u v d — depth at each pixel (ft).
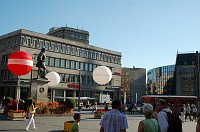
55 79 101.86
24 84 218.38
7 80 228.22
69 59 264.11
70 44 265.75
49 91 245.86
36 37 234.99
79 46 274.77
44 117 88.43
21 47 224.12
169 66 447.83
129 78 398.01
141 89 401.90
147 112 20.34
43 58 96.58
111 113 22.33
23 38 226.38
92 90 285.02
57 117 90.84
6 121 70.90
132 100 391.86
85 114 121.39
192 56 318.65
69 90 264.93
